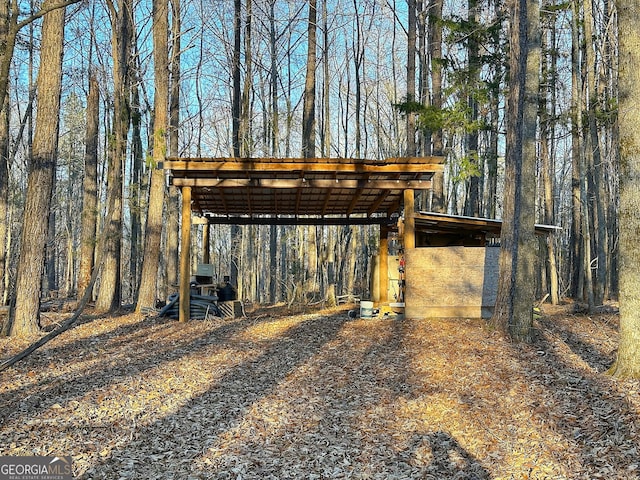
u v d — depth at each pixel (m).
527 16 10.88
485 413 7.09
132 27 14.34
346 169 13.27
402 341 11.24
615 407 6.52
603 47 19.91
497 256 13.67
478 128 18.91
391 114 34.59
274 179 13.91
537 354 9.73
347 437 6.50
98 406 7.20
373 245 33.44
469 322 12.79
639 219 7.50
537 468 5.46
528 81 10.85
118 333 12.57
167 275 22.11
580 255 22.39
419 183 14.02
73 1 5.45
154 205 16.23
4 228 19.97
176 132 21.88
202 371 9.30
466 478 5.37
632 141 7.43
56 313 15.89
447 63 19.09
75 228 46.25
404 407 7.51
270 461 5.78
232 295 16.47
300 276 27.98
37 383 8.15
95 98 19.20
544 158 24.81
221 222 19.48
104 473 5.28
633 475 5.02
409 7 21.48
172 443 6.16
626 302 7.65
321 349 10.95
